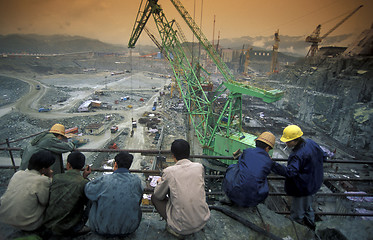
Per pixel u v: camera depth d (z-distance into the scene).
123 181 2.28
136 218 2.28
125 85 107.25
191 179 2.18
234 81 23.38
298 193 2.67
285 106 46.16
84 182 2.37
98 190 2.23
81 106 60.94
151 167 32.94
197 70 30.66
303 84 37.44
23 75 113.12
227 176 2.64
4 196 2.21
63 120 53.44
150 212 3.60
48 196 2.31
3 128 48.09
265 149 2.64
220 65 24.73
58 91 81.94
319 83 31.17
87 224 2.88
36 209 2.24
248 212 2.86
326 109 30.62
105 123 53.06
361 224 2.76
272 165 2.57
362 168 24.55
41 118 53.72
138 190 2.34
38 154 2.35
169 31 27.66
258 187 2.35
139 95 84.12
